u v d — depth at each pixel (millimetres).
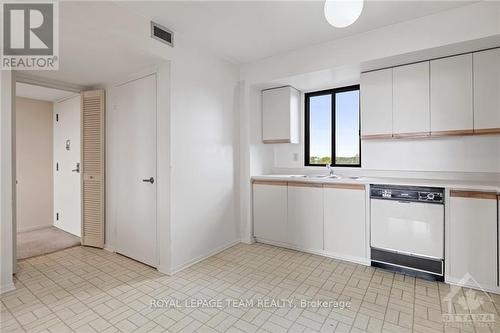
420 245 2430
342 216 2865
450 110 2502
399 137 2766
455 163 2723
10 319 1866
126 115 3047
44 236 3875
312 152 3873
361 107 2965
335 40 2799
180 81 2678
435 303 2018
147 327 1766
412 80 2676
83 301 2096
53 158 4379
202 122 2963
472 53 2396
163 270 2633
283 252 3166
